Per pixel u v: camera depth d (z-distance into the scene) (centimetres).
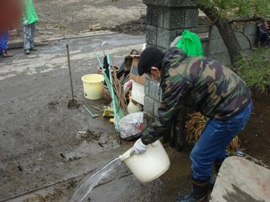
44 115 454
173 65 201
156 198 269
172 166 316
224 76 203
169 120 205
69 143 378
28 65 717
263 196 198
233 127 209
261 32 426
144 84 357
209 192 269
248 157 299
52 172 312
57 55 808
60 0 1809
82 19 1349
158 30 326
